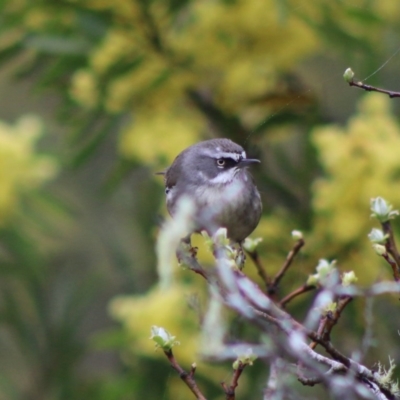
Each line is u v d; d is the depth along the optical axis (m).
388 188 11.09
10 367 13.54
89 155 12.97
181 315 11.18
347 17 12.00
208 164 10.55
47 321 13.50
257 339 8.40
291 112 12.36
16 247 13.23
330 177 11.43
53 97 16.84
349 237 11.17
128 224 14.75
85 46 12.38
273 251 11.55
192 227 8.70
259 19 12.30
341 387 6.45
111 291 14.42
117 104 12.66
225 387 6.71
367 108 11.59
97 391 12.90
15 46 12.39
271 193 12.56
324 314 6.99
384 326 11.06
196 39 12.55
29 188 13.19
